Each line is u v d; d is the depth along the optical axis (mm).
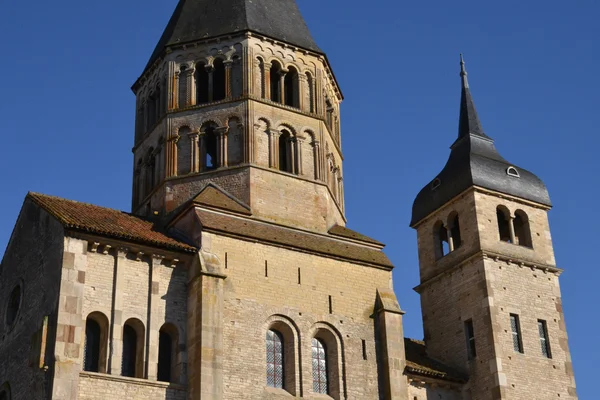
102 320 45031
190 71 56719
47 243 47094
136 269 46656
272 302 49094
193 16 58844
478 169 60406
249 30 56625
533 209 61562
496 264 58000
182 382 45188
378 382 50188
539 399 54906
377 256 54062
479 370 55406
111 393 43094
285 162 55500
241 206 51781
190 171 54094
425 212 62938
